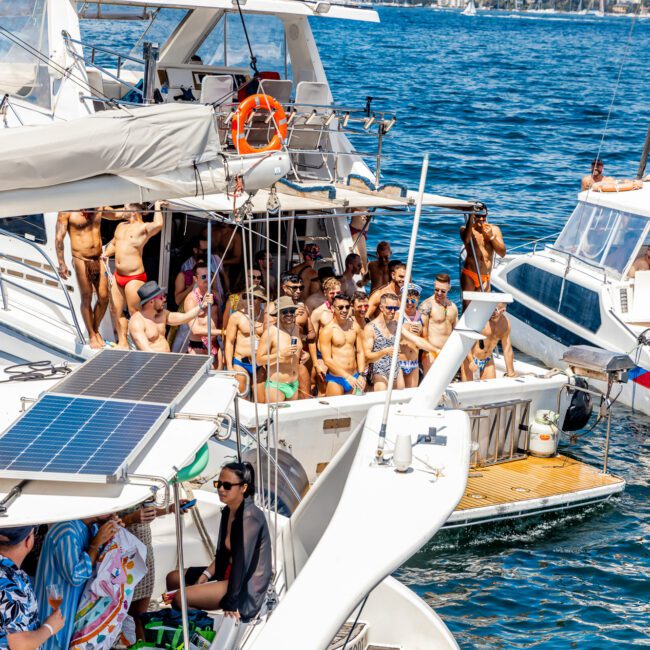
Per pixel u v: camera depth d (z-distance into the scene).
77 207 5.68
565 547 10.48
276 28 13.23
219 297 11.27
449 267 20.86
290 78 13.50
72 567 5.25
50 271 11.05
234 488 6.11
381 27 120.62
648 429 13.98
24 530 4.86
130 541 5.62
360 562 5.10
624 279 15.64
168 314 10.40
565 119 43.84
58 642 5.32
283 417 9.91
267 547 6.20
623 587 9.73
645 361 14.52
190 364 6.31
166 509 6.82
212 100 11.34
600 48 97.69
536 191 28.36
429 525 5.31
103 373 6.09
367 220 12.97
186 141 5.77
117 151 5.53
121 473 4.79
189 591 6.28
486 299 6.79
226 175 5.98
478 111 45.00
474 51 84.62
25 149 5.32
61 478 4.70
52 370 6.37
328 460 10.40
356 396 10.50
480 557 10.26
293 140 12.52
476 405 11.36
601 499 11.38
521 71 66.69
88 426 5.27
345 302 10.70
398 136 36.84
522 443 12.02
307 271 11.87
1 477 4.71
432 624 7.11
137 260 10.36
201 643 6.00
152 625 6.10
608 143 37.47
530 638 8.83
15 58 10.70
